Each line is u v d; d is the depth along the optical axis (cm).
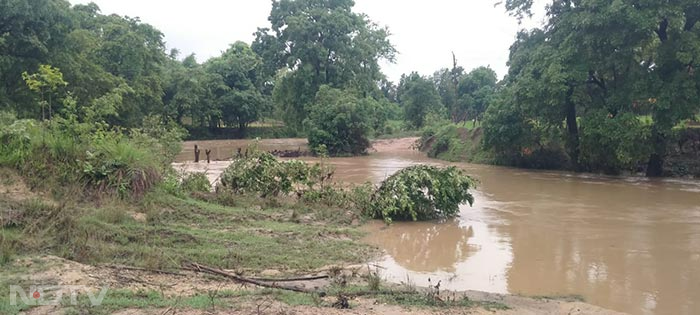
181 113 5647
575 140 2661
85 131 1165
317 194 1379
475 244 1039
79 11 4659
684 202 1590
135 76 4125
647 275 825
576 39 2455
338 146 3831
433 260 916
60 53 2881
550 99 2500
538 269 861
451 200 1305
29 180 947
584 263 897
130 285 619
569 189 1922
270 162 1439
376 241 1054
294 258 857
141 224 918
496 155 3059
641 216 1345
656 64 2312
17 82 2684
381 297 648
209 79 5822
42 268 634
